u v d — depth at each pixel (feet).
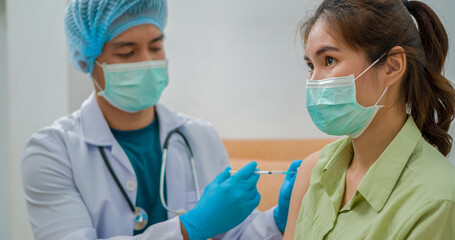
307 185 3.48
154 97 4.42
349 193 3.01
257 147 6.50
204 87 7.42
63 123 4.59
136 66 4.26
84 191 4.19
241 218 3.79
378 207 2.62
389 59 2.73
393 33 2.71
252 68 6.84
